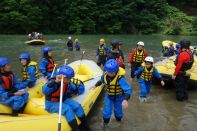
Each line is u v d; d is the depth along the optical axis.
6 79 4.66
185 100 6.59
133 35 33.12
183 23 37.25
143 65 6.54
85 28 34.91
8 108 4.50
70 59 12.47
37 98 5.02
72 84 4.85
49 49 6.56
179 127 5.04
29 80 5.68
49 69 6.52
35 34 21.36
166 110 5.90
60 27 35.12
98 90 6.02
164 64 7.92
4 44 19.17
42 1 34.81
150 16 37.03
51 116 4.14
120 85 4.64
